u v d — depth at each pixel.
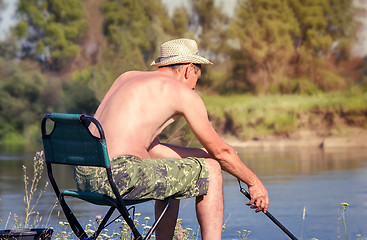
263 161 26.59
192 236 6.52
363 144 49.09
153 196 4.51
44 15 68.50
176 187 4.56
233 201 12.77
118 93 4.86
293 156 30.53
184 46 5.21
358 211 11.42
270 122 53.06
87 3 67.94
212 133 4.82
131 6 66.06
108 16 66.12
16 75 60.12
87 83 55.94
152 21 65.56
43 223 9.09
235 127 52.94
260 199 4.86
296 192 14.66
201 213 4.67
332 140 51.34
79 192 4.56
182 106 4.80
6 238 4.80
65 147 4.53
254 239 8.58
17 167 22.58
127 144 4.61
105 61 63.19
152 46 64.50
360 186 15.92
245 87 68.12
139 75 5.11
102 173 4.49
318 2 72.56
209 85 62.91
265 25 71.06
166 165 4.57
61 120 4.43
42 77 60.50
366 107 54.84
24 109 58.28
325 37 72.88
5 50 66.56
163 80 4.88
